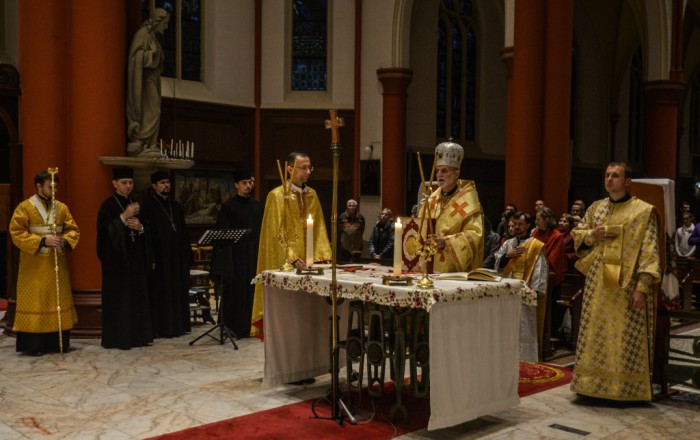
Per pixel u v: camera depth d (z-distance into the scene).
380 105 17.02
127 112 9.20
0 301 12.02
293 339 6.33
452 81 19.73
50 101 8.72
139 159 8.85
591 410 5.69
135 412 5.45
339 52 17.28
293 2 17.30
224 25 16.38
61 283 7.72
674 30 17.75
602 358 5.83
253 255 8.98
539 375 6.93
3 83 11.66
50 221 7.63
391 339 5.45
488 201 20.52
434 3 18.88
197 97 15.77
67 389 6.15
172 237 8.77
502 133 21.30
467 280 5.20
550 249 8.20
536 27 11.01
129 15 9.50
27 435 4.87
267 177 17.08
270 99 17.11
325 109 17.20
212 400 5.81
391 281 5.01
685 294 11.30
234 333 8.70
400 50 16.72
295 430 5.01
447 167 5.71
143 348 8.05
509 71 13.61
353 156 17.34
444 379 4.76
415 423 5.23
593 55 24.09
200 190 15.88
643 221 5.77
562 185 11.01
